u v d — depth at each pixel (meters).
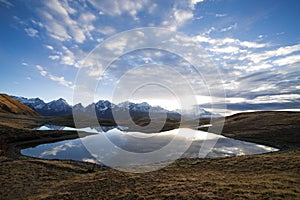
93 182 14.62
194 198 9.99
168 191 11.50
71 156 26.86
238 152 29.83
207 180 13.49
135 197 11.06
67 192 12.77
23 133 45.06
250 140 41.34
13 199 12.01
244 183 11.81
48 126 69.81
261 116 76.44
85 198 11.55
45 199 11.61
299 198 8.87
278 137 42.16
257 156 20.55
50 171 18.41
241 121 71.94
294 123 55.28
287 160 16.75
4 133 42.94
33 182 15.16
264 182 11.66
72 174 17.89
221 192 10.52
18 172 17.38
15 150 31.64
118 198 11.15
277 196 9.23
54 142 39.91
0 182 14.68
